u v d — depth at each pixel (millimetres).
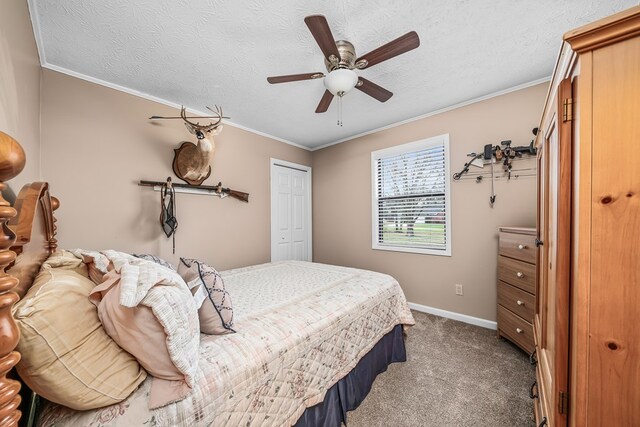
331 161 3967
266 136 3568
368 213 3506
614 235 621
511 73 2115
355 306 1632
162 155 2504
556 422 770
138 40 1663
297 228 4000
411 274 3090
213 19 1495
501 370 1831
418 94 2459
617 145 611
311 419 1237
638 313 602
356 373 1582
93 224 2086
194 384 840
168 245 2549
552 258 990
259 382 1008
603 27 598
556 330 778
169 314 799
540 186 1428
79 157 2020
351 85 1655
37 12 1411
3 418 446
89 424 701
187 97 2473
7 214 435
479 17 1509
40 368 630
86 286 870
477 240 2584
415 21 1531
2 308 458
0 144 425
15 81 1132
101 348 744
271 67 1981
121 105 2242
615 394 630
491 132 2473
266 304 1554
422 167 3012
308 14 1463
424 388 1668
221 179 3029
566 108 728
